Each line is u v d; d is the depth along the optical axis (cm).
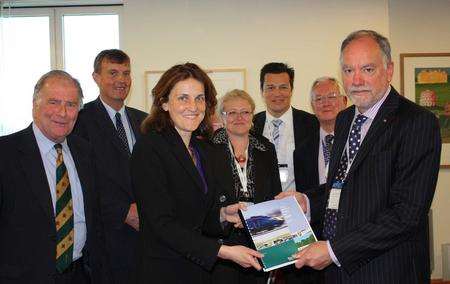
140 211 199
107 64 318
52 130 216
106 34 514
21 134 218
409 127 183
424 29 510
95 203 240
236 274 265
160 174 195
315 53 479
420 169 180
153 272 195
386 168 185
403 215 179
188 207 199
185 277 198
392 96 195
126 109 336
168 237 189
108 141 303
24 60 507
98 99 322
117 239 293
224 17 477
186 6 475
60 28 510
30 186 208
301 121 362
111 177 295
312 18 479
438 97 505
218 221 233
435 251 513
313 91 325
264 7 477
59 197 220
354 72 194
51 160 223
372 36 196
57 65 511
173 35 475
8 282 202
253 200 285
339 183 208
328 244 189
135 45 475
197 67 211
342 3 477
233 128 293
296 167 328
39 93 216
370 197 187
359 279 191
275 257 205
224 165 281
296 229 218
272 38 479
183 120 203
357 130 204
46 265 207
